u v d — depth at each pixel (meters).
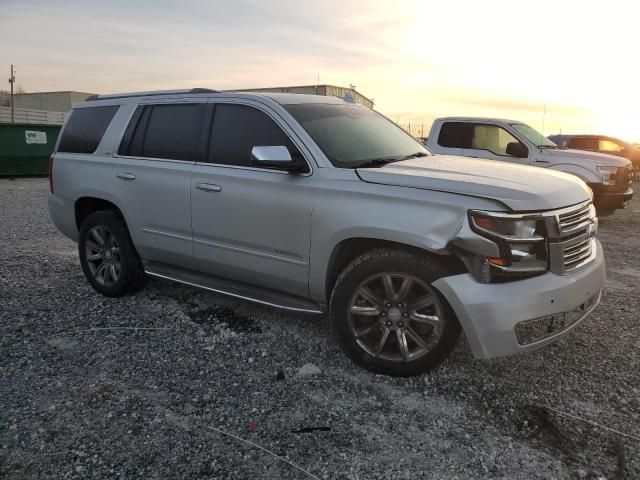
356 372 3.69
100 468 2.68
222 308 4.88
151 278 5.71
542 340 3.27
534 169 4.06
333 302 3.68
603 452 2.83
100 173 5.07
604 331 4.44
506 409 3.24
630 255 7.53
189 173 4.41
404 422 3.10
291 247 3.88
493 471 2.69
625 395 3.40
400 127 5.08
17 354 3.91
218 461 2.74
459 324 3.36
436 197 3.29
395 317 3.51
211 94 4.54
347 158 3.91
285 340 4.20
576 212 3.48
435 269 3.32
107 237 5.19
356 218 3.51
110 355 3.91
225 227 4.21
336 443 2.90
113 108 5.21
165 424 3.05
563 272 3.32
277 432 2.99
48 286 5.51
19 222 9.30
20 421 3.06
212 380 3.56
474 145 10.23
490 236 3.12
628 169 10.13
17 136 17.36
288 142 3.97
